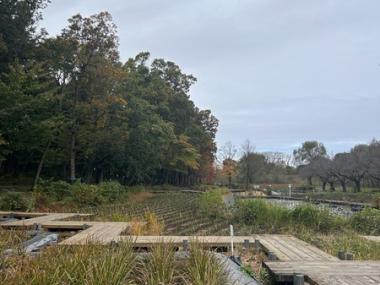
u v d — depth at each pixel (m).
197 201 25.23
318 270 5.26
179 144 47.09
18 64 19.33
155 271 4.52
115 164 35.09
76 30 25.48
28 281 3.71
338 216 14.50
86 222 11.28
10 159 27.34
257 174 56.78
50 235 8.73
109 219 13.04
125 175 38.84
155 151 37.06
